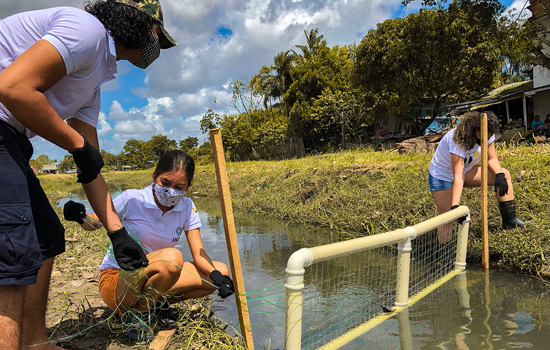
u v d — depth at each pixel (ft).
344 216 19.16
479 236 13.15
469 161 12.41
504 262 11.74
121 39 5.51
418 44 52.31
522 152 20.94
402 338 7.38
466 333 7.48
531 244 11.28
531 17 47.93
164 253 7.27
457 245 11.80
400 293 8.93
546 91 50.29
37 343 6.07
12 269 4.50
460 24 48.91
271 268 12.98
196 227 8.38
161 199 7.52
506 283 10.28
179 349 7.02
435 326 7.86
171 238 8.02
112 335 7.34
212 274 7.57
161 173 7.37
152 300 7.49
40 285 5.90
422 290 10.00
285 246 16.07
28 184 5.29
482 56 49.29
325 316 8.58
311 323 8.21
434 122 74.90
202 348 7.07
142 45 5.74
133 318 7.34
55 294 9.95
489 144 12.33
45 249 5.65
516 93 49.19
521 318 8.05
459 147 11.69
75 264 12.96
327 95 79.46
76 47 4.75
